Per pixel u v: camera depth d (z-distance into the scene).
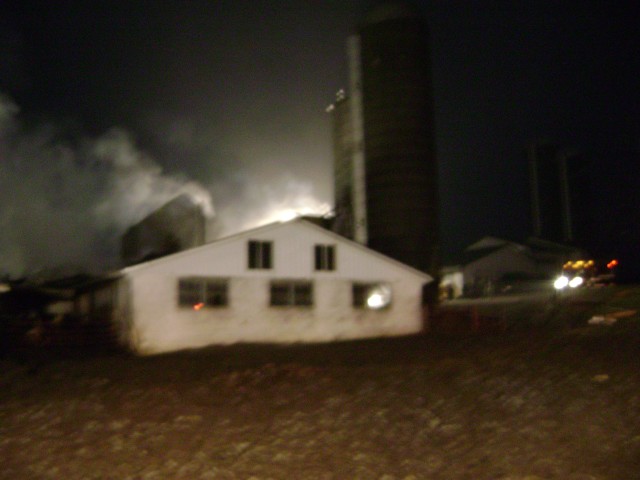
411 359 16.06
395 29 31.53
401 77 31.16
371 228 30.84
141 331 20.06
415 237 30.25
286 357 17.50
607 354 13.76
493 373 12.59
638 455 7.40
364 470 7.63
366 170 31.34
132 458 8.30
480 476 7.25
